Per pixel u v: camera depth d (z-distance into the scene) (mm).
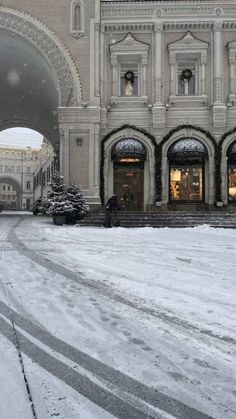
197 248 11617
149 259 9688
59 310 5590
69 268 8484
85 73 24984
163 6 25453
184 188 25812
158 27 25438
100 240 13438
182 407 3207
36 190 76062
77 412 3090
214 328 4945
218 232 16031
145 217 20422
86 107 24750
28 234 15180
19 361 3959
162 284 7082
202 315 5422
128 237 14336
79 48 25078
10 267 8508
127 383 3568
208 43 25516
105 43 25812
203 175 25578
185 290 6688
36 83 32812
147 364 3947
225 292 6578
